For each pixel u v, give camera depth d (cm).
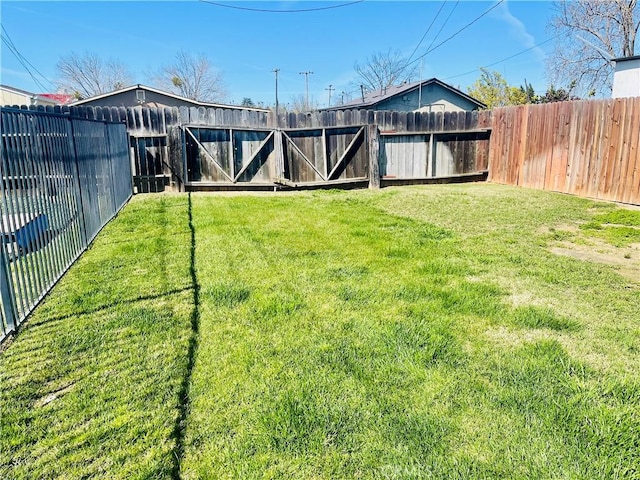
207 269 394
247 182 936
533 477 155
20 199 300
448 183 1052
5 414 193
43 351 248
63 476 159
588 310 302
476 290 338
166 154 919
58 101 2375
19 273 286
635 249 456
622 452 166
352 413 192
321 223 591
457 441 174
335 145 955
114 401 203
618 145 730
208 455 169
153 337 265
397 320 286
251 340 260
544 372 222
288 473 160
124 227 572
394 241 489
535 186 922
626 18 1864
